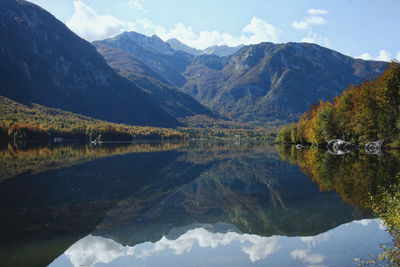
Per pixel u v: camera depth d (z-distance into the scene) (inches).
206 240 586.2
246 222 700.0
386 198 561.3
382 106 2306.8
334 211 756.0
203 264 471.5
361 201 832.9
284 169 1681.8
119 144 5634.8
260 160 2299.5
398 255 453.4
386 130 2357.3
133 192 1071.0
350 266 446.3
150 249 539.2
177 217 753.6
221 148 4439.0
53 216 746.2
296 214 749.3
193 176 1472.7
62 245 555.2
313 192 1005.8
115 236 609.3
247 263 469.7
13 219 715.4
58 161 2102.6
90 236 605.9
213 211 812.6
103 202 909.8
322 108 3376.0
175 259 492.4
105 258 499.8
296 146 4131.4
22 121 6471.5
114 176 1445.6
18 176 1391.5
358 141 2751.0
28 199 932.6
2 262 476.7
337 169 1492.4
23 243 561.6
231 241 576.4
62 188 1120.2
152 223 700.7
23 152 2923.2
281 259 483.5
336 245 532.4
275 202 894.4
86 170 1643.7
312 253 501.7
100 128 7372.1
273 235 604.4
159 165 1963.6
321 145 3430.1
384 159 1753.2
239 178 1405.0
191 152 3388.3
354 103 2657.5
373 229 609.9
